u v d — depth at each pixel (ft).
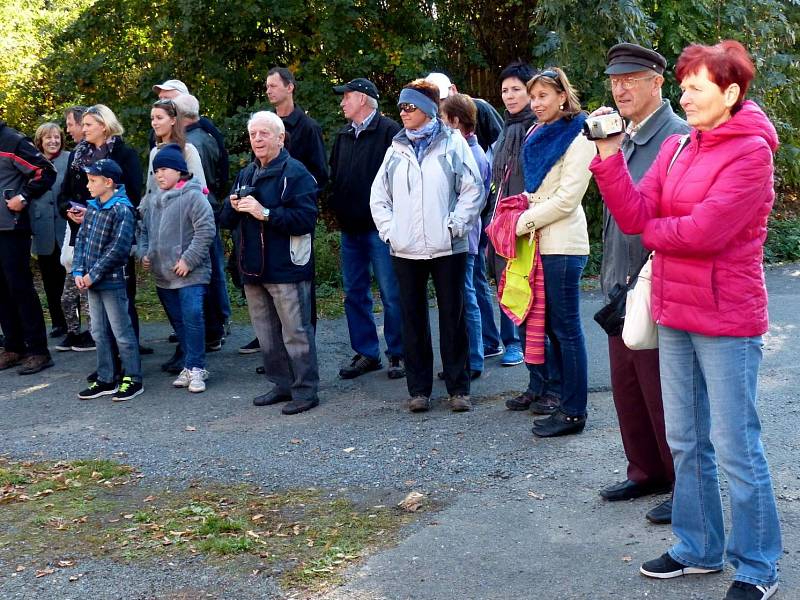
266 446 17.60
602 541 12.59
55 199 26.32
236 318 28.96
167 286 21.63
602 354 22.50
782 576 11.19
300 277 19.24
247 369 23.39
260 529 13.82
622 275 12.96
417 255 18.20
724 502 13.57
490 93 40.68
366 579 11.98
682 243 10.12
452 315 18.56
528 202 16.74
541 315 17.03
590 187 35.12
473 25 39.81
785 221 37.93
